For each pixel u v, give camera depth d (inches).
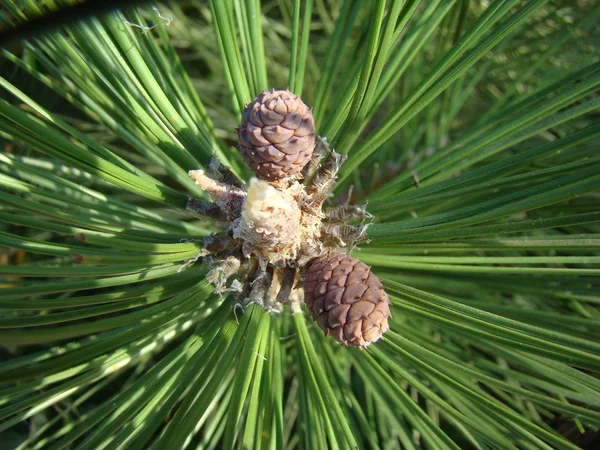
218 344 4.5
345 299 4.1
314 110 5.9
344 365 6.3
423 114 8.1
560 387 5.0
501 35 4.3
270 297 5.0
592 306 6.4
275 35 9.1
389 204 5.0
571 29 6.7
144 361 6.9
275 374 5.1
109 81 4.7
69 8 4.2
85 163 4.0
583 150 5.9
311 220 4.8
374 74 4.1
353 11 5.7
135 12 4.6
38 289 3.5
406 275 6.0
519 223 3.9
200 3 8.5
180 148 5.1
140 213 5.5
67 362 3.5
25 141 3.9
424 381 6.1
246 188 5.0
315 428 4.4
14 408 4.1
